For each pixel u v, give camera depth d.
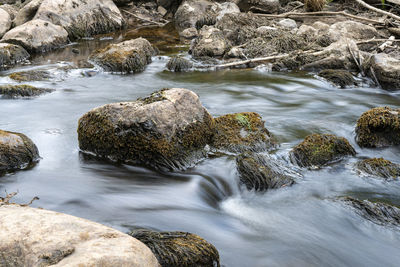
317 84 9.55
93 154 5.55
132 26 17.62
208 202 4.63
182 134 5.29
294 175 5.09
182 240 3.39
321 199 4.63
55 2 15.16
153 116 5.09
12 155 5.13
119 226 3.93
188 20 17.45
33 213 2.90
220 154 5.52
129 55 10.87
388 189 4.87
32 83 9.38
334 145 5.59
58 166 5.23
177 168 5.15
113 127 5.27
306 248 3.82
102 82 9.80
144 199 4.48
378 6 16.06
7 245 2.57
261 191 4.81
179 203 4.46
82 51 13.22
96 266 2.39
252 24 14.44
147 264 2.60
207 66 11.02
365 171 5.18
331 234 4.05
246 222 4.24
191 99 5.52
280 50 12.09
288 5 18.47
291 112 7.59
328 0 17.61
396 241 3.95
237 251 3.70
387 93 8.94
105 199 4.44
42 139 6.11
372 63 9.55
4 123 6.80
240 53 11.97
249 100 8.35
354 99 8.49
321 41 12.15
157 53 12.80
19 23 15.04
